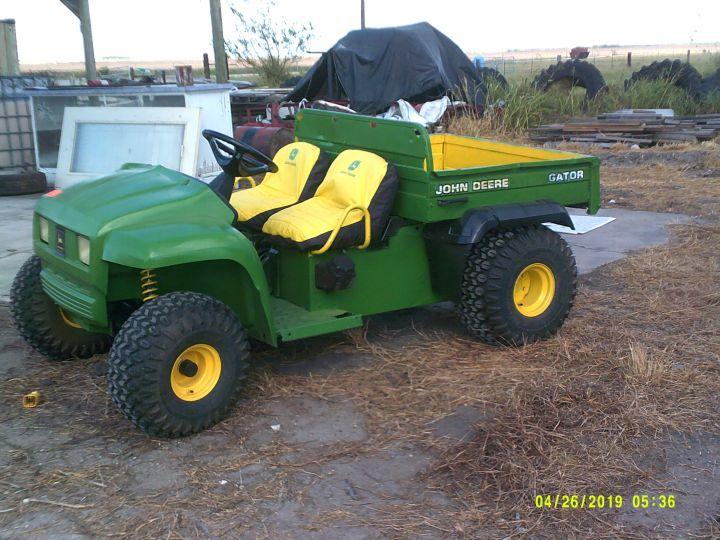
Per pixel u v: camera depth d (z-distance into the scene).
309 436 3.79
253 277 3.88
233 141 4.15
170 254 3.57
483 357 4.71
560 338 4.94
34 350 4.89
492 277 4.63
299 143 5.00
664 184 10.09
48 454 3.64
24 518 3.15
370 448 3.67
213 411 3.81
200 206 3.90
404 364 4.62
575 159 5.02
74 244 3.79
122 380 3.56
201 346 3.76
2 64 14.70
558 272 4.86
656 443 3.66
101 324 3.85
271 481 3.40
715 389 4.20
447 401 4.12
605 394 4.13
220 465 3.53
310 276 4.39
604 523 3.08
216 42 13.50
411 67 14.56
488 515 3.13
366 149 4.85
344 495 3.29
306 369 4.57
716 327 5.11
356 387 4.32
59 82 11.21
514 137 14.40
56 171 9.15
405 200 4.58
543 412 3.94
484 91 15.75
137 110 8.30
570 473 3.41
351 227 4.38
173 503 3.24
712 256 6.75
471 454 3.57
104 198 3.91
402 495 3.28
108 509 3.20
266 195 4.86
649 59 38.78
